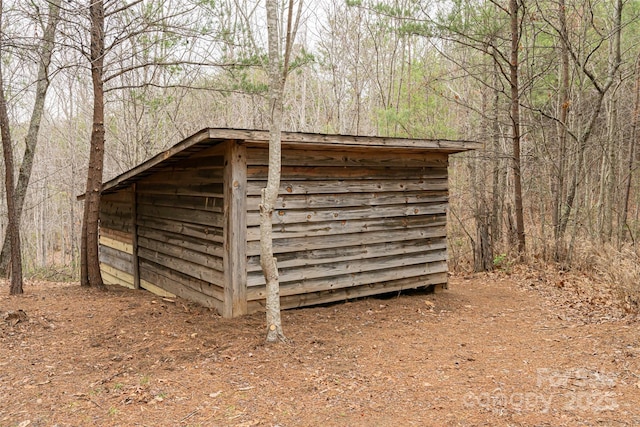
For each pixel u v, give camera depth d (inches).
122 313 243.8
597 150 577.6
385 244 288.0
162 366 179.0
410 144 262.7
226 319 234.2
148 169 286.4
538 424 135.0
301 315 246.5
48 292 297.0
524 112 605.0
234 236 233.0
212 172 250.4
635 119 509.4
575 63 442.6
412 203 299.3
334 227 266.5
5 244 436.1
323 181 261.6
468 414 142.2
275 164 193.6
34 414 141.6
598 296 295.9
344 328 231.3
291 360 185.9
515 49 413.7
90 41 305.1
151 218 327.9
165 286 310.2
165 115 722.8
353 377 171.5
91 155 309.6
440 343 213.0
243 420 137.9
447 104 671.8
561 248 410.6
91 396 153.2
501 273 399.5
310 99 907.4
